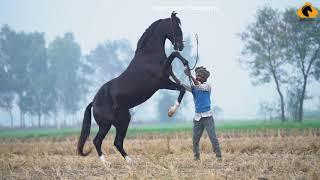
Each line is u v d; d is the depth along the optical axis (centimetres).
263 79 6600
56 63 9812
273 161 1168
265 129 3156
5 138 3484
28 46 9775
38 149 1853
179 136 2745
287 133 2698
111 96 1241
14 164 1284
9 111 9875
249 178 962
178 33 1238
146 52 1228
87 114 1321
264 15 6569
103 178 1019
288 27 6544
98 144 1273
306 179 924
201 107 1222
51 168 1212
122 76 1237
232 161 1228
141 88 1211
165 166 1104
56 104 9681
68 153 1775
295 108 6531
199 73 1234
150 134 3189
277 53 6397
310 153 1427
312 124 4125
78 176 1078
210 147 1595
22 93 9606
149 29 1241
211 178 935
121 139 1275
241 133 2866
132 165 1199
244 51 6669
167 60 1203
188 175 991
